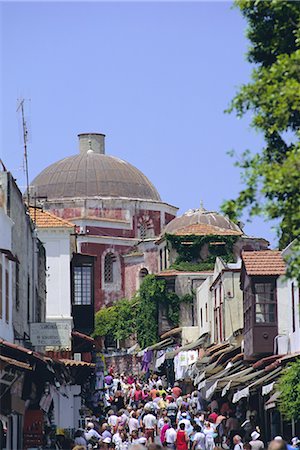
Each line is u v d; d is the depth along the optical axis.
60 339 96.00
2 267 77.50
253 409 107.00
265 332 103.44
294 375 78.00
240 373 99.62
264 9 54.84
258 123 50.78
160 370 188.75
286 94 48.72
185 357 150.88
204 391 124.69
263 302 103.75
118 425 104.12
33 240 102.31
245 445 75.12
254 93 50.78
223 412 111.94
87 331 139.25
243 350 111.62
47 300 133.62
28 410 83.38
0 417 72.00
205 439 97.19
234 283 137.50
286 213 49.19
